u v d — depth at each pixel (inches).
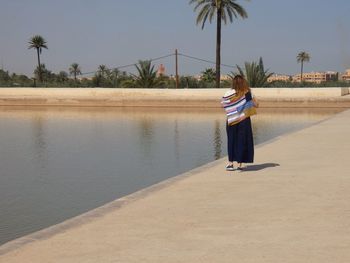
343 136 567.8
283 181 308.2
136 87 2353.6
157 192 287.9
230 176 334.6
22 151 749.9
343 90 1835.6
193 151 724.0
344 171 336.5
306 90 1787.6
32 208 390.0
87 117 1448.1
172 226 213.6
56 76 4101.9
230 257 170.9
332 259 165.5
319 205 242.4
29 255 178.5
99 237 199.6
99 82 2524.6
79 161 642.2
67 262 170.6
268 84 2215.8
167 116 1470.2
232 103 343.6
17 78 3321.9
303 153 433.4
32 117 1461.6
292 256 169.8
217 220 221.3
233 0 2185.0
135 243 190.5
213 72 3307.1
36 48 3213.6
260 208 241.0
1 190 462.3
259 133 942.4
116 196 426.6
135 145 801.6
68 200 416.2
